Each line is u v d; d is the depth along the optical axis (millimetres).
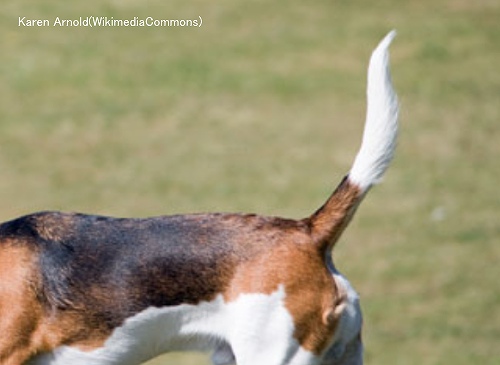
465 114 19391
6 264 7148
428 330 13031
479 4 23828
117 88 20375
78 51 21469
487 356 12234
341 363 7289
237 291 6996
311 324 7012
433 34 22312
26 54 21344
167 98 20062
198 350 7234
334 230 7141
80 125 19188
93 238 7242
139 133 18938
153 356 7324
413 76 20781
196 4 23500
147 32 22266
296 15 23156
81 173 17656
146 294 7113
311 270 7023
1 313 7113
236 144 18562
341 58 21344
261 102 19922
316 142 18547
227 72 20891
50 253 7195
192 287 7062
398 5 23734
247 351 6988
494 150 18203
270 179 17359
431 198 16719
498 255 14953
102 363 7238
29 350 7176
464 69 21047
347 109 19609
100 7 23031
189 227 7164
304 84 20469
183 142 18625
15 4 23125
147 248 7148
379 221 16047
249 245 7047
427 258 14906
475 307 13602
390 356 12344
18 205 16594
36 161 18016
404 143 18438
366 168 7191
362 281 14336
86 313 7156
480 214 16172
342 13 23297
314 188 17031
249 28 22516
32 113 19562
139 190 17062
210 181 17344
